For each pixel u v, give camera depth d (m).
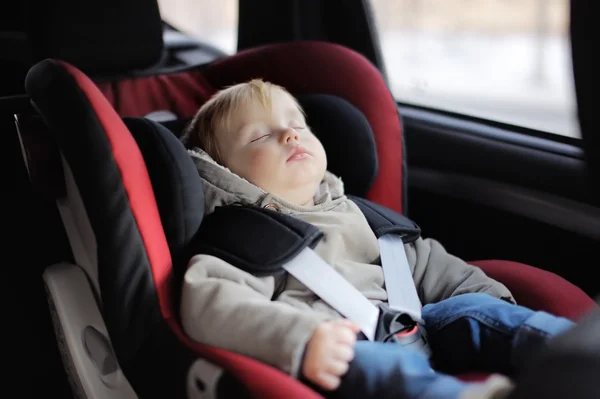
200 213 1.08
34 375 1.44
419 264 1.26
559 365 0.62
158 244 0.99
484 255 1.52
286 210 1.21
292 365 0.89
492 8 1.80
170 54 1.88
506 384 0.76
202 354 0.90
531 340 0.95
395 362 0.90
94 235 0.97
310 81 1.49
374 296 1.15
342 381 0.91
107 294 0.97
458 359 1.05
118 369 1.14
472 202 1.51
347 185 1.40
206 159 1.21
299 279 1.08
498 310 1.02
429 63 1.89
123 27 1.38
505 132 1.52
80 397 1.17
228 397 0.84
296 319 0.92
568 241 1.35
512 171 1.46
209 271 1.03
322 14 1.82
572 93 1.25
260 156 1.21
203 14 2.12
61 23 1.30
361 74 1.46
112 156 0.94
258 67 1.52
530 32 1.64
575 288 1.15
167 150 1.04
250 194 1.20
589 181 1.32
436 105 1.71
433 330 1.09
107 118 0.95
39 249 1.47
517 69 1.76
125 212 0.94
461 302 1.08
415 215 1.66
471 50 1.87
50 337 1.47
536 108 1.54
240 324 0.93
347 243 1.20
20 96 1.39
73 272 1.17
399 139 1.46
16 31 1.51
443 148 1.59
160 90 1.47
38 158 1.06
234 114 1.25
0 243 1.43
